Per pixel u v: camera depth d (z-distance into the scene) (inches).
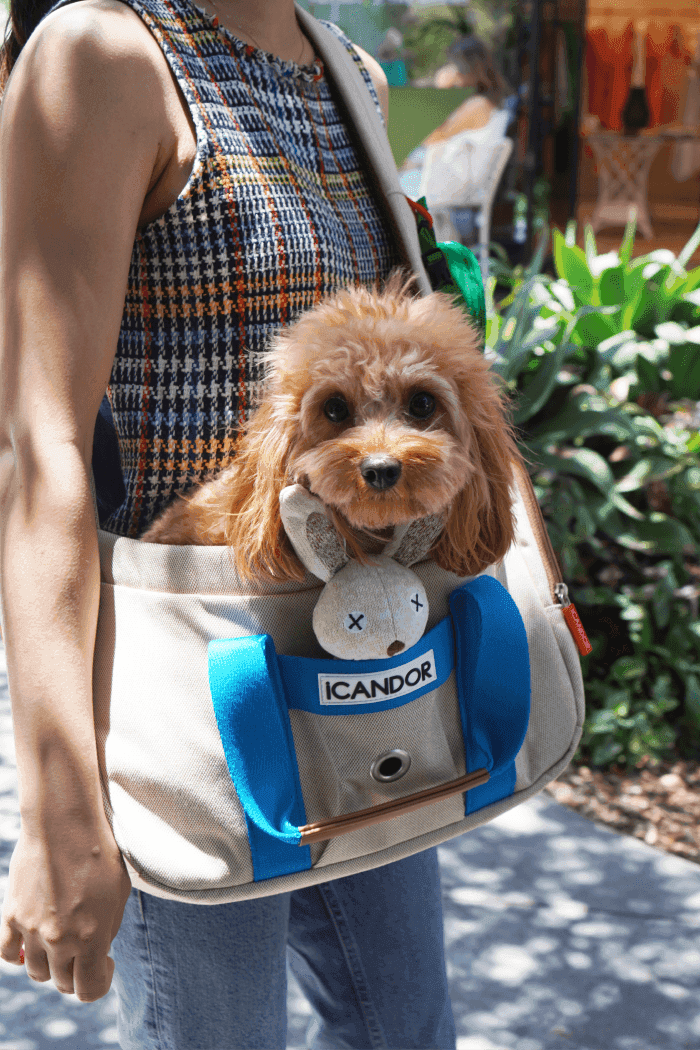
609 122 482.3
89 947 40.3
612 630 140.9
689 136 449.1
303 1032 92.5
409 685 45.0
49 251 40.6
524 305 138.6
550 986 97.3
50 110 40.6
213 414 45.8
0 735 138.6
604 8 466.3
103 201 40.8
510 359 133.3
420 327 42.4
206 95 44.6
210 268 44.4
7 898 40.9
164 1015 51.6
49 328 40.6
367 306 42.9
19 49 50.6
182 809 42.8
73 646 40.5
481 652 47.2
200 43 45.6
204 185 43.6
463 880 112.9
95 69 40.8
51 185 40.4
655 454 139.6
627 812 126.6
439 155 277.0
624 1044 90.4
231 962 50.6
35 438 40.4
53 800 39.7
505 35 323.9
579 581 138.9
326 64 53.4
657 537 138.1
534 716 52.2
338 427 41.0
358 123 53.1
